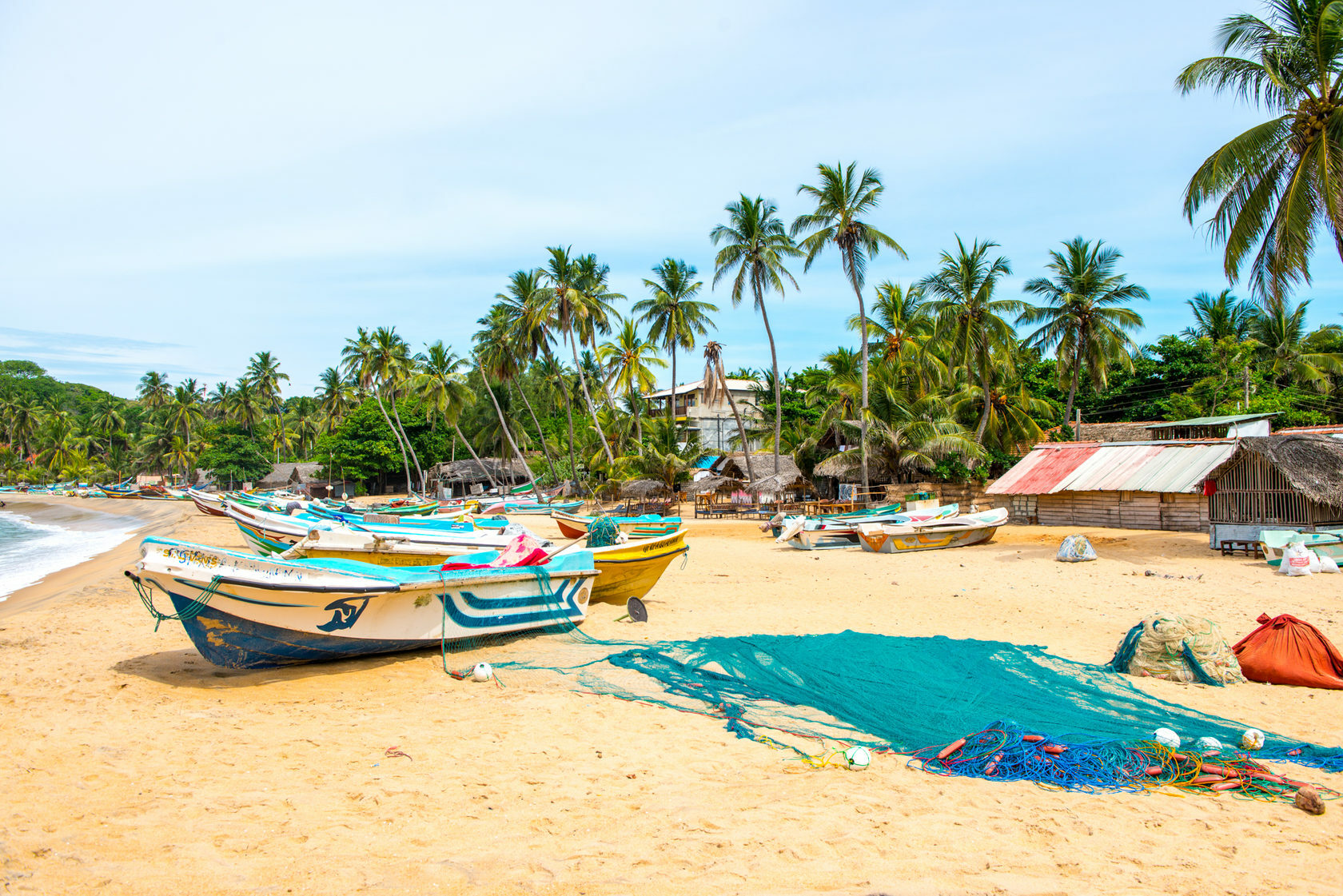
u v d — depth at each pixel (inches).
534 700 321.7
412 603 382.3
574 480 2097.7
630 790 222.2
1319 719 286.0
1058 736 258.2
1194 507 940.0
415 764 244.1
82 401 5137.8
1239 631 434.9
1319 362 1599.4
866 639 411.5
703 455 2003.0
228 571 339.6
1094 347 1438.2
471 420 2677.2
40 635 473.7
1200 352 1712.6
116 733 276.2
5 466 4069.9
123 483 3873.0
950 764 242.8
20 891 158.4
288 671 369.1
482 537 722.8
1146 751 244.7
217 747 260.1
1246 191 737.0
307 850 180.5
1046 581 643.5
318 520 883.4
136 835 187.8
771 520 1197.1
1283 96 697.6
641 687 340.8
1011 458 1478.8
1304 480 680.4
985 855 179.6
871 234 1275.8
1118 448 1083.3
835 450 1553.9
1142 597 552.7
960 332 1363.2
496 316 1984.5
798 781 230.7
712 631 465.4
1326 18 660.1
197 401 3850.9
